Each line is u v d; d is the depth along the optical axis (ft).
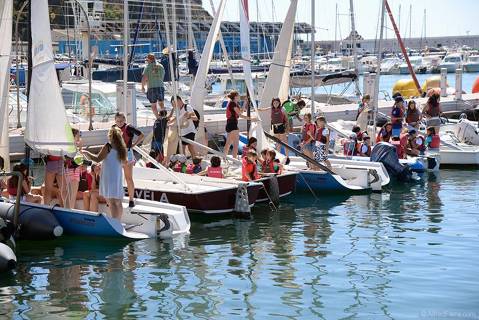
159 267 51.34
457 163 94.53
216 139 104.53
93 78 137.18
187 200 65.16
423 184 83.61
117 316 42.06
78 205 61.93
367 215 67.67
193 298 45.03
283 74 95.30
